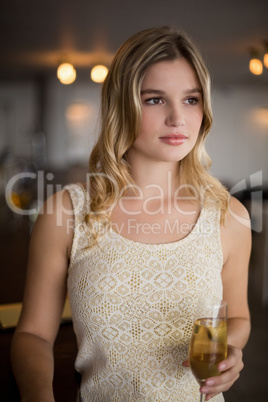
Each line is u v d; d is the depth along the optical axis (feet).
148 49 3.92
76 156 40.29
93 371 4.12
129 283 3.98
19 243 19.66
